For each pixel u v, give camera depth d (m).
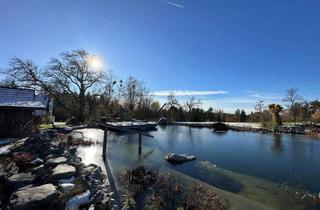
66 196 4.48
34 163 6.68
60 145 10.05
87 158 9.13
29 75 24.03
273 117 30.50
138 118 39.91
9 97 14.48
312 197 6.68
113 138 16.48
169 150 13.43
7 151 8.03
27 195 4.24
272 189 7.36
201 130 26.89
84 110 27.78
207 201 5.64
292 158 12.09
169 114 45.28
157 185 6.59
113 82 35.94
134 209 4.96
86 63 26.83
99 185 5.57
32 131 12.73
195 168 9.42
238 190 7.18
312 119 35.62
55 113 33.22
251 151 13.85
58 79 25.34
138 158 10.27
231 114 48.12
